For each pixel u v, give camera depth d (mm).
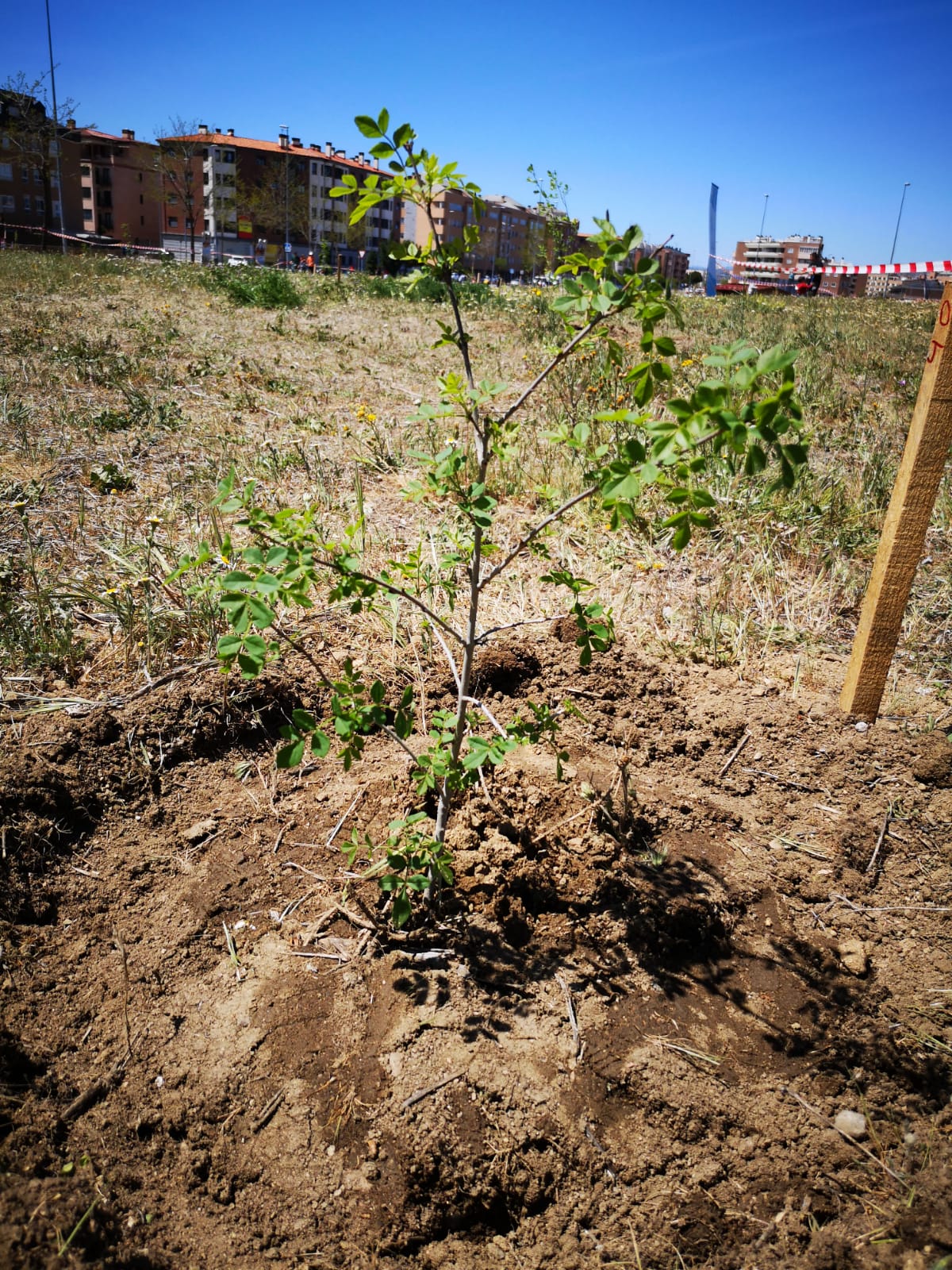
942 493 2221
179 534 1804
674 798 1247
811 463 2428
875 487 2207
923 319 5445
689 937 1078
